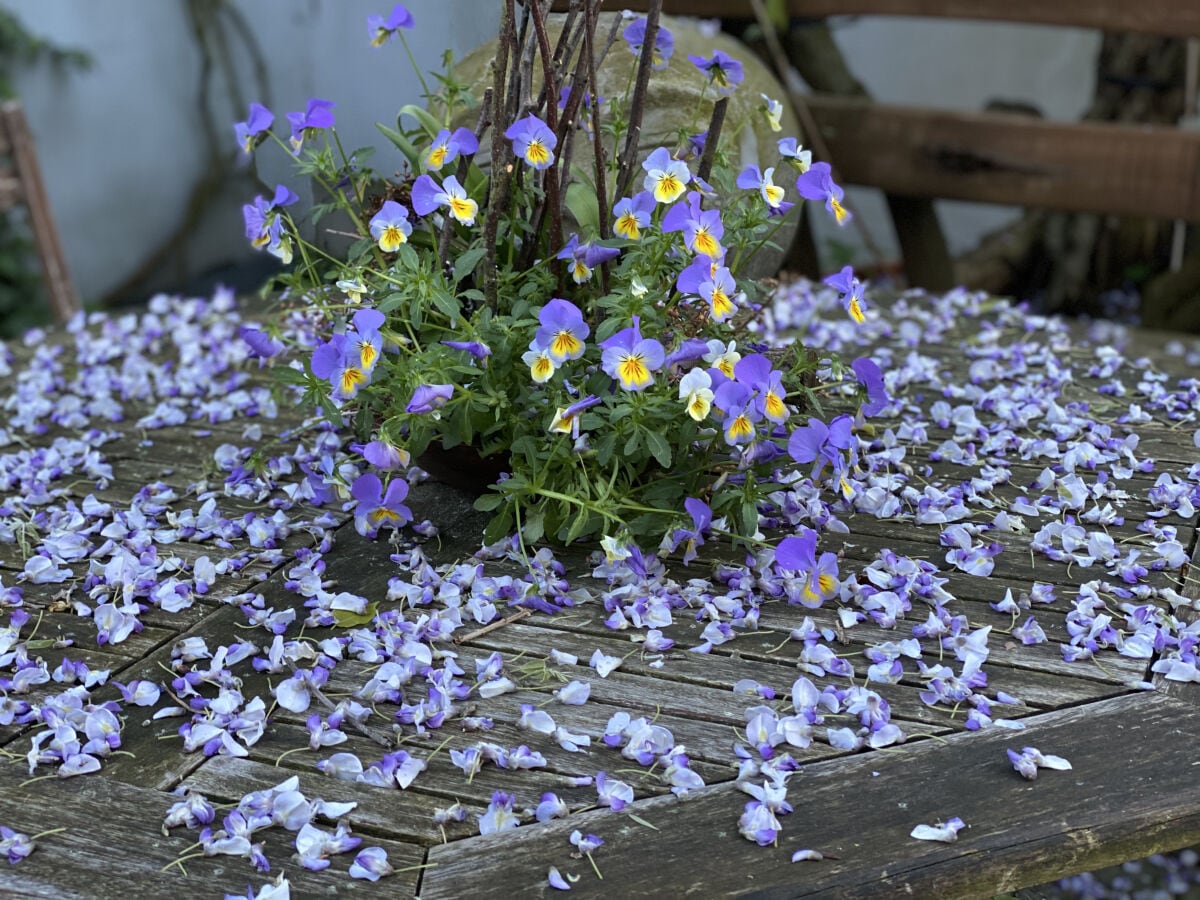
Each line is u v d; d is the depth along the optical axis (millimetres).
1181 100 2021
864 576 822
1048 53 2637
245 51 2824
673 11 1752
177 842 653
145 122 2809
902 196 1771
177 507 940
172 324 1299
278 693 732
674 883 623
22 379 1180
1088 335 1312
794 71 1854
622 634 782
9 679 764
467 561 846
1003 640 764
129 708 739
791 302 1316
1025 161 1628
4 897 626
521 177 864
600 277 836
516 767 688
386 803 671
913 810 652
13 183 1885
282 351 929
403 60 1027
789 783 671
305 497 935
